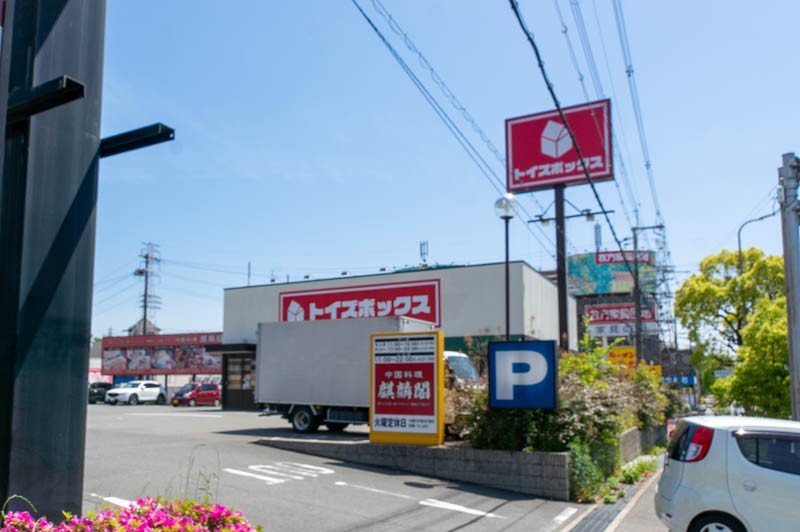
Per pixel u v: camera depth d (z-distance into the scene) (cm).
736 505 725
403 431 1305
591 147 2605
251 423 2186
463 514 947
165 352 4850
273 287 3334
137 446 1390
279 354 1880
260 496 962
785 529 706
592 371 1570
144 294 6944
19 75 500
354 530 817
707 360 3391
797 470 722
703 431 771
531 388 1192
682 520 752
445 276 2850
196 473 1084
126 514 450
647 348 5794
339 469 1225
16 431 473
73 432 512
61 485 499
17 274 483
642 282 5925
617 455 1429
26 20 509
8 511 460
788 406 1838
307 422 1820
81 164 538
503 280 2731
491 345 1232
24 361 482
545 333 3033
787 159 1427
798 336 1385
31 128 501
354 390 1758
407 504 983
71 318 518
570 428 1188
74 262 525
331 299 3130
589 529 921
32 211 496
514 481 1156
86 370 529
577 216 2392
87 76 550
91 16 559
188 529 446
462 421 1284
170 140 550
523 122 2759
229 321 3456
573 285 6156
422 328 1842
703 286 3344
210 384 4066
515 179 2722
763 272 3175
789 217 1417
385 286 2986
